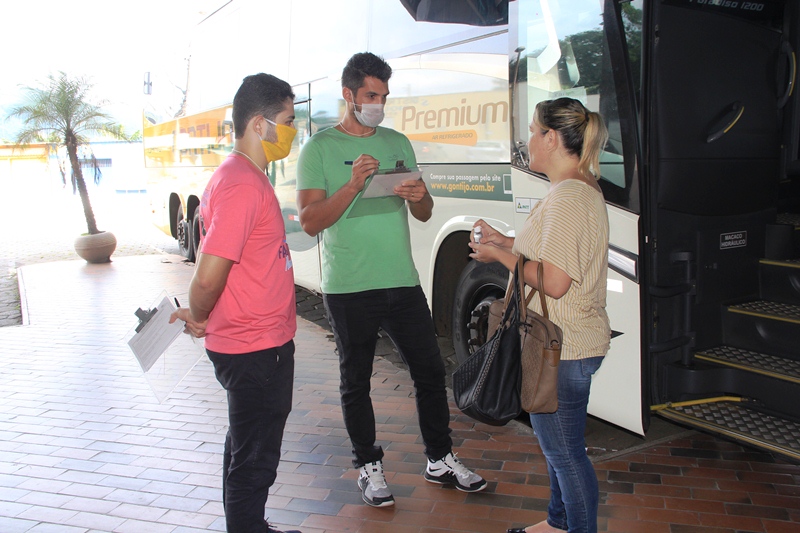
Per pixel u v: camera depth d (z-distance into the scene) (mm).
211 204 2727
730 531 3395
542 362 2639
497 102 4684
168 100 12555
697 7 4039
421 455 4379
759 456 4203
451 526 3520
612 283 3891
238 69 9195
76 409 5363
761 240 4656
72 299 9711
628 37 3748
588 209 2662
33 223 22422
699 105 4086
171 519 3682
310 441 4652
